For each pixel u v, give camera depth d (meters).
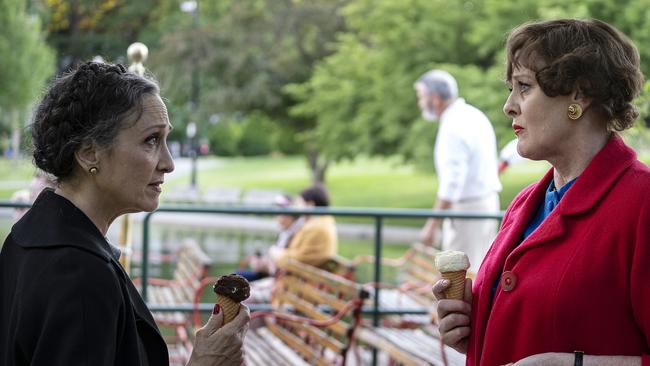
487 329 2.39
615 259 2.21
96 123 2.12
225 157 64.81
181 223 26.50
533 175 32.38
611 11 16.31
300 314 6.09
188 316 6.59
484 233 7.39
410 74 25.86
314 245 7.12
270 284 7.22
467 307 2.57
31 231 2.12
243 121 44.19
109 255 2.11
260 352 5.55
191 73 34.53
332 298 5.20
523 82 2.36
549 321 2.24
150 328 2.21
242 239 21.36
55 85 2.18
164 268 10.89
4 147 34.75
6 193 30.62
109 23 43.06
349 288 4.98
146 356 2.19
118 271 2.13
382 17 26.22
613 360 2.18
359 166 50.50
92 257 2.05
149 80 2.22
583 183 2.30
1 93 34.12
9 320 2.09
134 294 2.22
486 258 2.60
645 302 2.16
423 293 6.73
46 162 2.14
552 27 2.35
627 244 2.20
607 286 2.21
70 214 2.13
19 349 2.02
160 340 2.23
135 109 2.14
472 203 7.38
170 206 5.75
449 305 2.57
